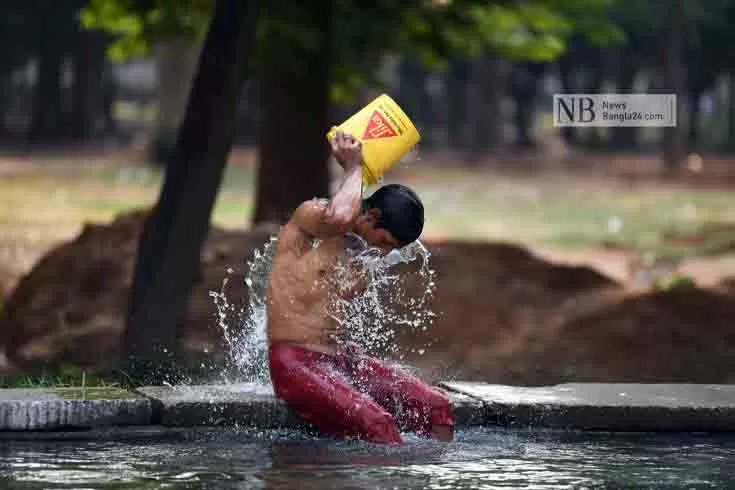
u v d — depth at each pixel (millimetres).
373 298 18500
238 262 34031
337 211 17000
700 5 132625
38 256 55375
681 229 76312
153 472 15227
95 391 18109
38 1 146750
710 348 33312
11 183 98312
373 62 43594
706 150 182250
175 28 39281
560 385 19969
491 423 18359
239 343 21062
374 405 17188
